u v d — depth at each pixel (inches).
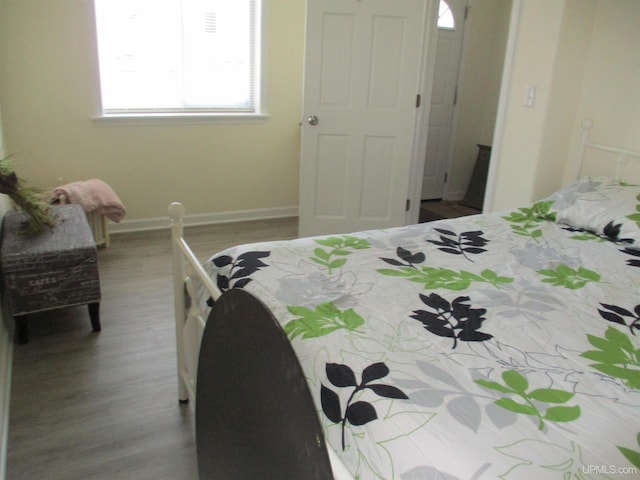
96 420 76.8
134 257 135.9
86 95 138.8
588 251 76.9
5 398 77.9
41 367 88.5
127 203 152.8
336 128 138.0
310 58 132.0
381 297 58.6
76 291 95.3
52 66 133.3
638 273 69.6
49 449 70.9
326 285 61.0
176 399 82.4
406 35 132.6
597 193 90.0
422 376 43.7
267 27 155.7
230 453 38.9
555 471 33.8
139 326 102.7
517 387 42.9
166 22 145.7
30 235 98.0
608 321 55.9
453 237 81.2
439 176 205.9
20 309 91.6
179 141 154.4
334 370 44.6
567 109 107.6
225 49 155.1
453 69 191.6
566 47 102.1
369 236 79.4
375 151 141.3
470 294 60.6
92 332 100.0
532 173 110.2
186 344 75.5
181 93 153.1
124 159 148.6
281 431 31.7
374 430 38.1
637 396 42.8
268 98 162.6
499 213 94.7
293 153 171.9
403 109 138.0
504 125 115.7
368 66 134.0
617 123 102.3
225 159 162.4
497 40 193.2
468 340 50.3
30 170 137.8
